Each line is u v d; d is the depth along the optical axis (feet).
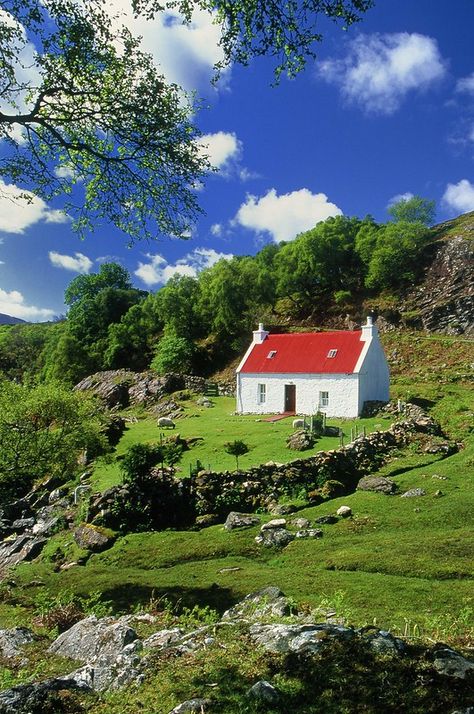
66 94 39.29
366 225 355.36
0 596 58.85
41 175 43.83
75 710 19.88
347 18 32.89
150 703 19.69
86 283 392.27
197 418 157.58
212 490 87.66
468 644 24.70
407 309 287.07
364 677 19.40
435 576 54.60
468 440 111.86
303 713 17.81
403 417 131.23
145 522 84.64
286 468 91.25
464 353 231.30
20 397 87.97
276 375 160.66
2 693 20.72
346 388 146.41
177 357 253.24
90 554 77.25
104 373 230.89
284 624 27.09
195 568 66.33
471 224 344.28
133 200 45.55
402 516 74.38
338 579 55.47
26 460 85.81
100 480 101.24
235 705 18.63
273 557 67.72
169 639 26.63
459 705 17.19
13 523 100.37
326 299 320.70
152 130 41.27
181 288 311.06
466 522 69.56
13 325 583.17
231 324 293.64
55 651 29.91
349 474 94.79
